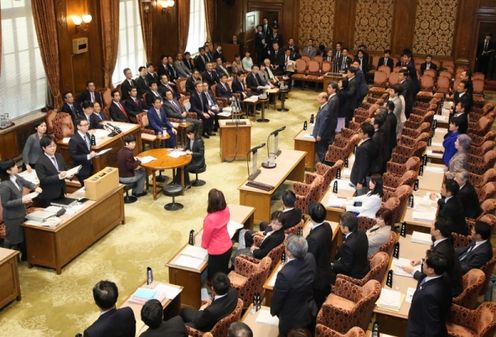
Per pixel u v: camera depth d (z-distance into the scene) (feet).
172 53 53.16
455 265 17.47
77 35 38.75
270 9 63.05
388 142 31.17
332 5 61.41
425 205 24.52
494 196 24.39
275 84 51.03
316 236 18.33
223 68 51.65
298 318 16.05
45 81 37.06
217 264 20.43
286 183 33.76
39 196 25.02
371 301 16.46
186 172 32.27
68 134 33.45
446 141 29.63
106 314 14.40
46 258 23.68
